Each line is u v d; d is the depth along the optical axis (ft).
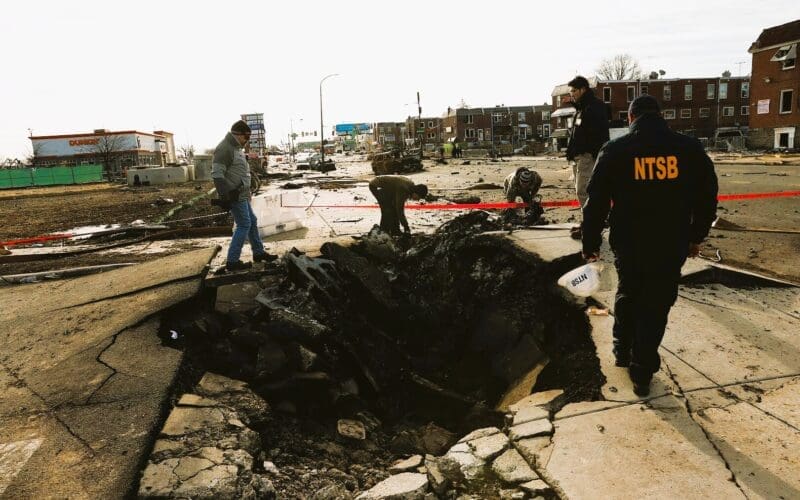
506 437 9.37
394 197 25.29
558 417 9.65
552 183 61.52
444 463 8.85
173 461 8.52
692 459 8.20
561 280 12.06
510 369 15.14
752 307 14.37
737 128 176.86
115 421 9.48
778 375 10.67
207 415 10.02
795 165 80.43
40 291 18.65
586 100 18.78
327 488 8.70
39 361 12.15
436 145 275.18
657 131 9.61
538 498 7.70
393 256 22.65
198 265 18.88
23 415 9.82
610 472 8.00
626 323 10.69
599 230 10.48
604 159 9.86
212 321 14.92
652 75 209.97
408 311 18.62
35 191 122.11
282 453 9.97
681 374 10.83
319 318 16.39
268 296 16.75
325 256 20.33
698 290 15.74
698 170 9.45
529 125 291.58
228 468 8.41
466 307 18.99
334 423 12.17
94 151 227.61
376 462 10.66
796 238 24.16
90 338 13.19
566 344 13.87
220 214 42.47
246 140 19.72
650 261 9.62
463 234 21.86
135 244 30.53
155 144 256.93
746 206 35.70
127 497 7.61
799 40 127.13
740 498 7.30
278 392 12.26
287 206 31.60
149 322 14.05
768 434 8.75
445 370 16.78
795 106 129.80
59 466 8.25
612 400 10.04
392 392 15.30
